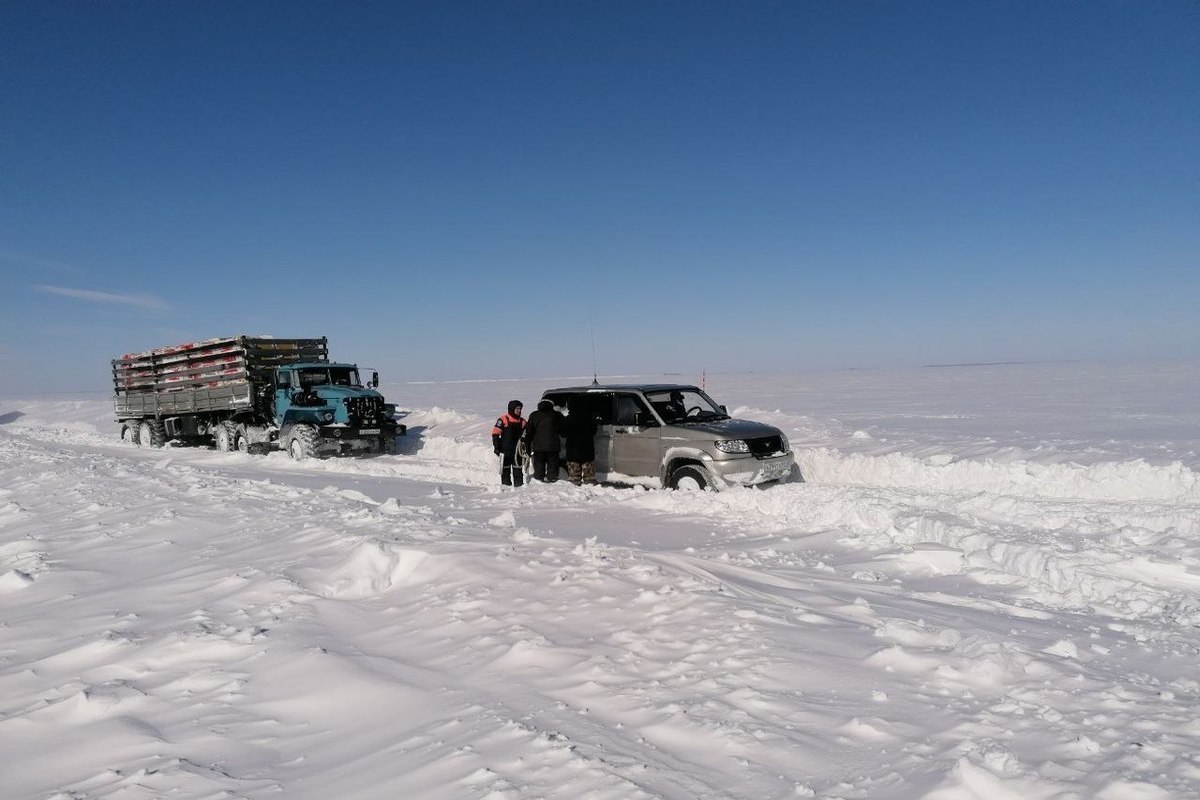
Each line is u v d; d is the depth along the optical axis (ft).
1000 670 11.12
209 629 15.05
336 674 12.69
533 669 12.16
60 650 14.96
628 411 36.37
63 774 10.14
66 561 21.98
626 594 15.31
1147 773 8.05
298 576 18.08
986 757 8.47
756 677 11.09
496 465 51.29
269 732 10.96
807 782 8.30
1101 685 10.71
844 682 10.96
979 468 36.37
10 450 60.85
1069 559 18.90
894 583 17.97
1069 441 45.44
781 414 66.18
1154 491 31.04
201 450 69.62
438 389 247.09
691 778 8.45
